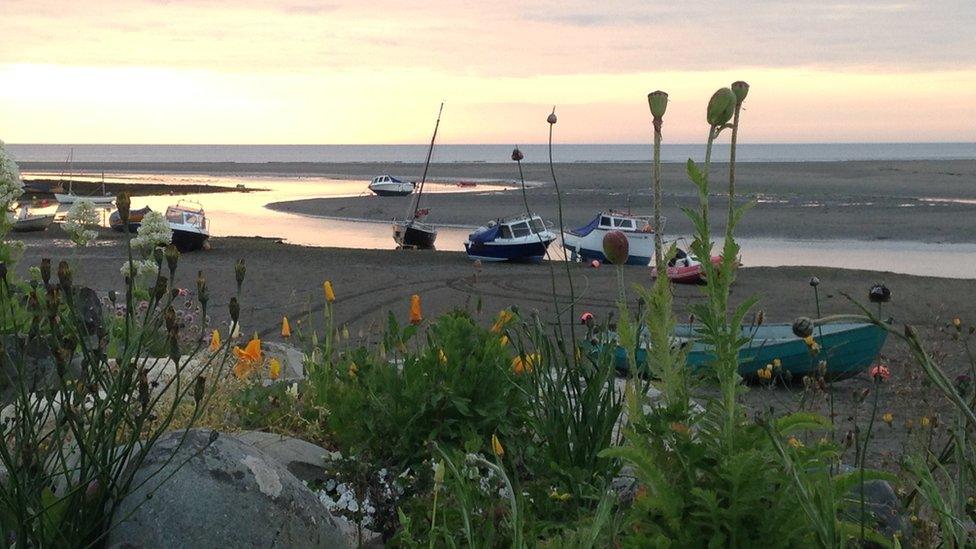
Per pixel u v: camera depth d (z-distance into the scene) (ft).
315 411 16.70
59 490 11.52
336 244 137.39
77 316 10.48
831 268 91.91
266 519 11.02
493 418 14.89
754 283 81.46
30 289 15.76
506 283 81.05
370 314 62.80
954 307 68.59
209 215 192.44
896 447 21.85
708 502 7.98
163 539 10.57
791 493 8.02
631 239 101.40
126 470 11.06
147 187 290.56
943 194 231.50
